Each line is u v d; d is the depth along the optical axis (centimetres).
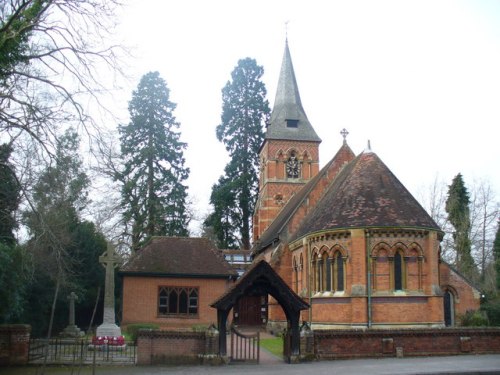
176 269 4522
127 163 5919
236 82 7800
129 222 5878
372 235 3459
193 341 2514
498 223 5619
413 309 3394
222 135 7725
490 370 2189
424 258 3484
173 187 6141
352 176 3891
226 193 7225
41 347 2752
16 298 2773
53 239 2072
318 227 3738
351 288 3425
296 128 6594
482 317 3750
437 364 2403
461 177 6650
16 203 2505
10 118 1988
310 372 2195
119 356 2727
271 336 4350
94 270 4869
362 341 2689
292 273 4684
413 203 3678
